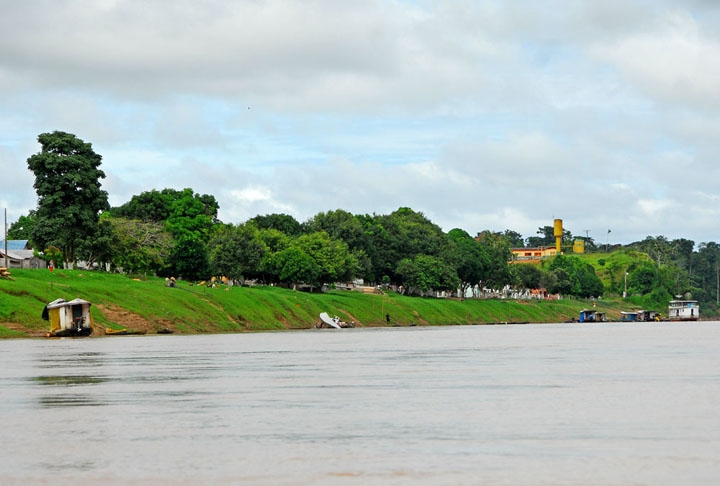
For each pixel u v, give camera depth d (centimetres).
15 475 3338
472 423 4500
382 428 4366
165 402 5456
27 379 7044
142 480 3244
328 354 10450
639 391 5919
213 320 19975
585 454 3672
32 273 19938
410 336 17600
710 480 3191
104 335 16762
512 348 12081
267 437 4128
